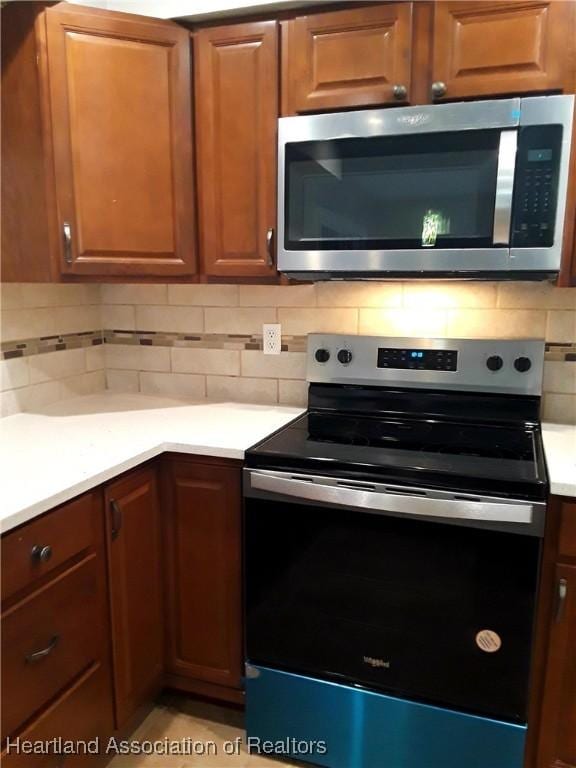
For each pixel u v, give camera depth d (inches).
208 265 71.7
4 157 65.9
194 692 71.6
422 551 56.9
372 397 77.5
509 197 58.2
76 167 65.1
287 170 65.2
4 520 45.0
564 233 59.3
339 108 64.2
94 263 67.3
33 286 76.7
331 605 61.3
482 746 58.1
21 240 67.2
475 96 60.1
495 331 74.3
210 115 68.5
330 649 62.2
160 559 68.7
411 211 61.8
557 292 71.4
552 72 57.6
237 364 85.4
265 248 69.3
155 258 70.2
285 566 62.3
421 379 75.1
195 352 87.1
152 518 66.5
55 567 51.9
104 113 65.5
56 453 60.6
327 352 78.4
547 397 73.9
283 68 65.4
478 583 55.7
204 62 67.7
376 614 59.7
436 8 59.5
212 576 67.1
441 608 57.3
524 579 54.3
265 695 65.7
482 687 57.2
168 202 69.6
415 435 68.2
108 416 76.2
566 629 55.5
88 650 57.4
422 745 60.1
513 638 55.5
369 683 61.3
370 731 61.8
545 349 72.7
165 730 70.4
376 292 77.9
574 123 57.2
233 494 64.3
